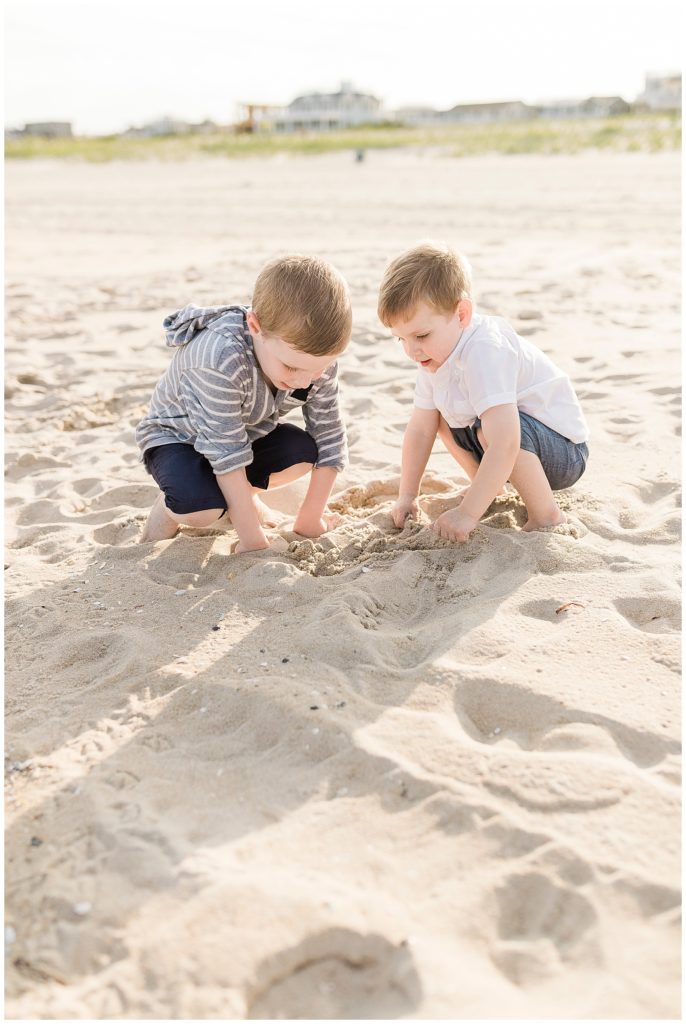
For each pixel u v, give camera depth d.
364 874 1.49
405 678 1.99
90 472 3.55
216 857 1.52
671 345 4.64
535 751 1.76
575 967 1.33
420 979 1.30
